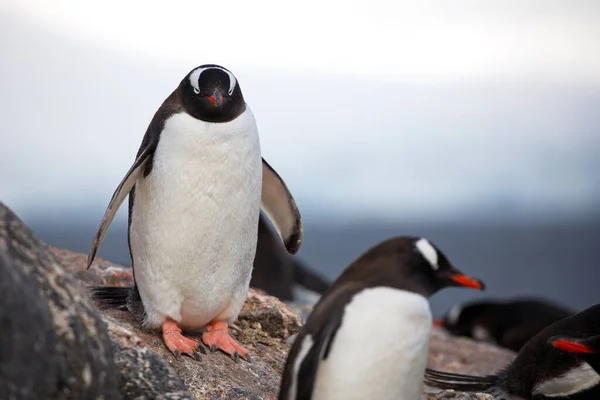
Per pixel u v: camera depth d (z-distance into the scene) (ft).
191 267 38.70
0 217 27.20
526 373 43.06
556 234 485.56
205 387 37.52
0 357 23.50
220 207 38.29
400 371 31.24
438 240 447.01
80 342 26.86
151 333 40.63
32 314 24.94
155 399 31.22
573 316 42.70
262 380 40.29
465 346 72.79
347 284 32.58
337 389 31.04
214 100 37.35
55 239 399.85
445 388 45.34
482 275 285.02
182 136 37.68
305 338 31.17
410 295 31.55
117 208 39.01
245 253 40.27
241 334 45.80
